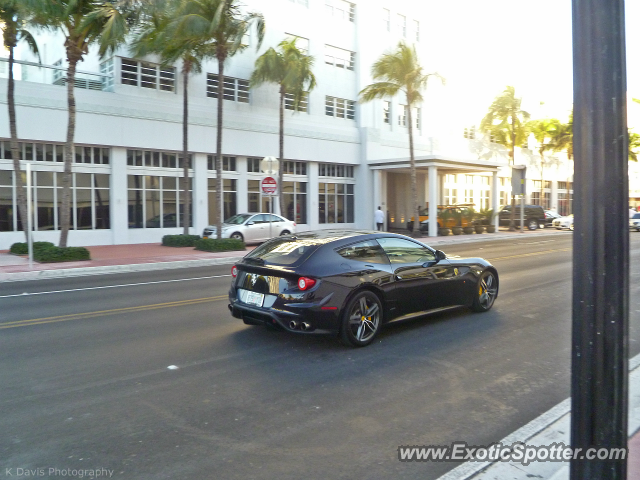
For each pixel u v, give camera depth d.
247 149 27.95
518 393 5.25
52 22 16.97
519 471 3.71
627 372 2.58
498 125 38.09
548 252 20.56
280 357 6.42
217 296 10.93
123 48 23.34
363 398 5.11
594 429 2.56
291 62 24.61
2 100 20.23
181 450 4.05
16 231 21.17
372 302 6.93
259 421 4.58
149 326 8.09
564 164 53.88
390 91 28.77
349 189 34.09
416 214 29.47
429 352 6.61
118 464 3.84
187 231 23.28
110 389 5.36
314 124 31.33
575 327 2.62
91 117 22.52
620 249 2.52
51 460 3.90
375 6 34.66
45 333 7.69
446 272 7.94
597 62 2.47
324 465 3.84
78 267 15.91
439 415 4.72
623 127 2.50
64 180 17.77
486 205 44.84
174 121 25.14
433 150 38.31
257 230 23.95
